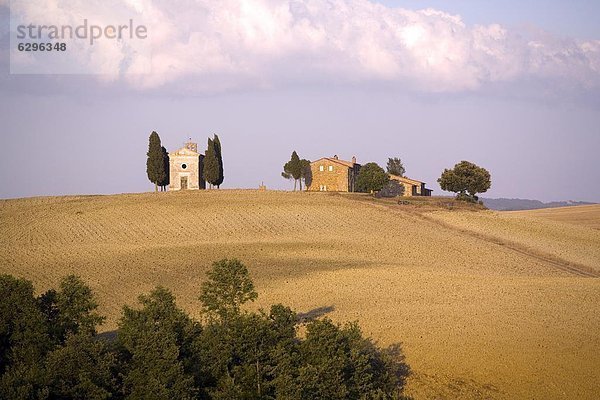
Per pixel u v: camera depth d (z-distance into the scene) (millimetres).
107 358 65875
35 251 156875
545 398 73562
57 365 64000
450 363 80938
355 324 75438
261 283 121812
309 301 108312
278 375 66750
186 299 110312
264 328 71188
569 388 75438
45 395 60938
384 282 122375
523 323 95125
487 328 92750
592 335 90312
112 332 91812
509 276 137375
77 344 67000
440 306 104438
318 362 67500
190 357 70000
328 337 69938
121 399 65250
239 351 69938
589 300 108500
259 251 156500
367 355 70375
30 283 76062
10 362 69375
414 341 87562
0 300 72312
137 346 67000
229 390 64125
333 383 65188
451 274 133750
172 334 69562
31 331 70312
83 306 77250
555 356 83062
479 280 125438
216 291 80812
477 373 78625
